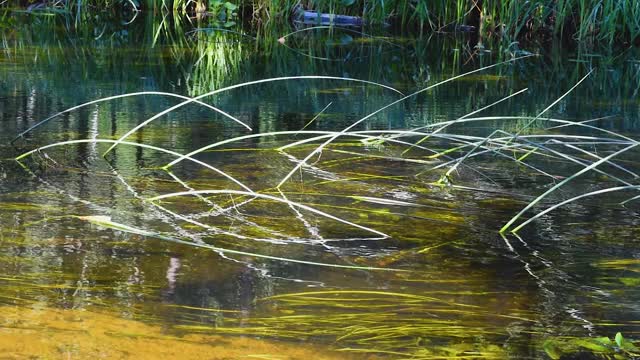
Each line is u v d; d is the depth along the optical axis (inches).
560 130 166.2
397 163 137.9
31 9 329.4
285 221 105.7
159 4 341.4
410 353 71.0
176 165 129.7
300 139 151.7
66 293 80.3
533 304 82.5
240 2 334.6
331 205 113.5
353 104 189.8
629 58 281.1
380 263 92.3
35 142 138.3
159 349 69.8
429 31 328.2
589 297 84.5
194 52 260.7
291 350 70.7
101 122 156.3
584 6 305.6
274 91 204.8
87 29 295.9
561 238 102.7
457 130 163.9
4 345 69.0
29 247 91.8
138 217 104.0
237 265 89.6
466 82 229.9
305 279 86.5
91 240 95.0
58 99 176.2
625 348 72.9
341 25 328.5
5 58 228.4
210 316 76.5
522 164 139.6
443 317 78.5
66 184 116.7
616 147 152.3
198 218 105.0
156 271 86.9
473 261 94.0
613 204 118.0
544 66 261.9
